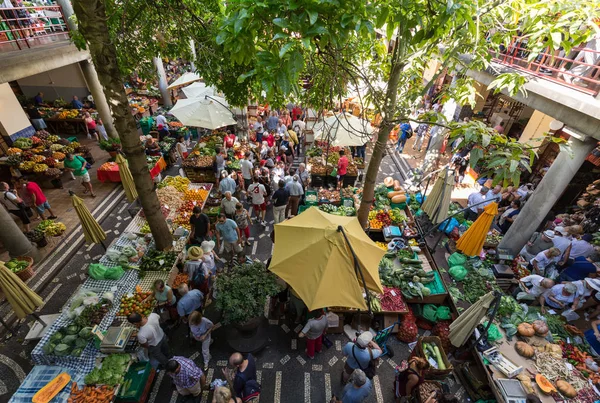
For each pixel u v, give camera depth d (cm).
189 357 624
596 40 664
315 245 554
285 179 974
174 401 558
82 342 544
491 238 879
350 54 602
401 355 647
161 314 659
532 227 775
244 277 615
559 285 688
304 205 1024
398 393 533
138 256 720
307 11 230
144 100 1731
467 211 1006
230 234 773
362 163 1223
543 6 437
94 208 1016
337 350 651
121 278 674
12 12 1084
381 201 1005
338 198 1030
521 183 1172
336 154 1226
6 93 1214
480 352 595
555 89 679
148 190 675
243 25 256
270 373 607
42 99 1542
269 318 711
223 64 594
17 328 652
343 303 512
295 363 625
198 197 947
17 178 1056
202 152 1223
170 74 2108
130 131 611
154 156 1139
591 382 559
